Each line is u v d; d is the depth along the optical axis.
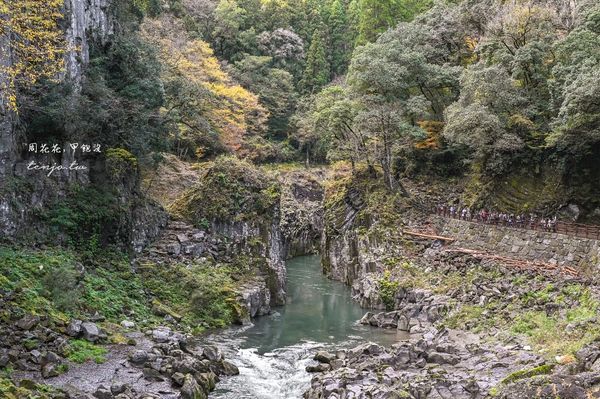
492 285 30.41
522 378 16.89
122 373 17.55
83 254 26.23
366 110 46.94
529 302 26.61
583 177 39.69
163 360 18.66
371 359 21.45
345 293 41.09
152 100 33.84
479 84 40.62
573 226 36.25
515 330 23.98
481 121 38.91
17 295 19.30
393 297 35.16
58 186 27.09
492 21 47.81
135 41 35.66
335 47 94.88
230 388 19.52
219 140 59.97
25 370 16.27
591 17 38.06
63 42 26.12
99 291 23.84
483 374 18.69
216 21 80.44
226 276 32.16
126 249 29.72
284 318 31.89
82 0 30.47
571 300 25.33
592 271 30.11
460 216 42.84
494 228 38.84
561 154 40.78
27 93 25.70
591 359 17.14
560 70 35.62
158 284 28.19
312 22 96.06
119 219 29.09
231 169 37.78
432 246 40.62
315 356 23.34
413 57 47.31
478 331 25.58
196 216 35.91
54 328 18.94
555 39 43.09
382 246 41.34
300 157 80.75
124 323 22.08
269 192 37.59
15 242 23.45
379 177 49.50
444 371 19.47
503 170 43.75
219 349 23.91
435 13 55.84
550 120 41.88
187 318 26.75
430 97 51.84
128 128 31.77
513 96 40.53
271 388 19.72
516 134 41.91
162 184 47.47
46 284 21.05
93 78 30.59
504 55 43.59
